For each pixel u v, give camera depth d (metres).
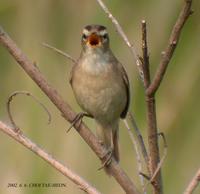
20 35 11.16
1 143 9.98
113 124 9.32
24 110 10.27
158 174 6.57
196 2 10.38
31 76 6.75
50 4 11.20
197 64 10.36
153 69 10.28
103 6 7.28
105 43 9.06
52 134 10.01
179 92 10.39
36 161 9.70
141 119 9.77
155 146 6.57
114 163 6.93
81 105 9.31
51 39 11.07
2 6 11.29
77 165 9.83
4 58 11.45
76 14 11.04
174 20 10.35
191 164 10.21
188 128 10.30
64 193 9.49
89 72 8.97
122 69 9.18
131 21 10.46
